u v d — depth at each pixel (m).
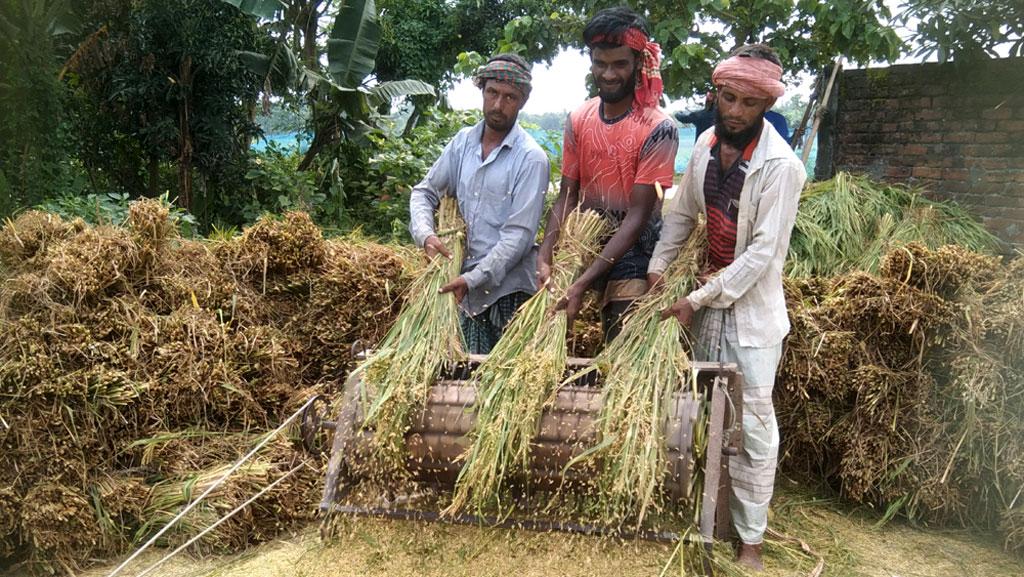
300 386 3.92
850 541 3.34
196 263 3.94
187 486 3.15
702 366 2.77
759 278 2.88
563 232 3.23
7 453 3.03
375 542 2.82
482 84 3.32
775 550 3.15
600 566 2.65
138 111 8.84
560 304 2.99
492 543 2.79
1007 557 3.24
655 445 2.52
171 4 8.48
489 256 3.24
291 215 4.12
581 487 2.66
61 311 3.31
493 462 2.54
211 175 9.23
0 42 7.41
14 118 7.29
